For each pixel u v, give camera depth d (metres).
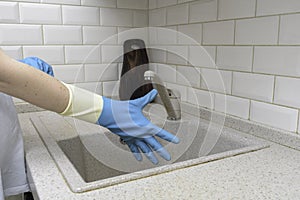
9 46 0.96
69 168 0.54
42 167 0.55
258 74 0.74
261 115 0.75
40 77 0.48
